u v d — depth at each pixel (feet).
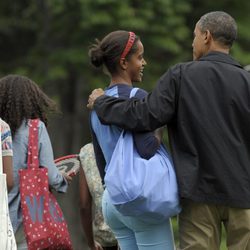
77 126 206.59
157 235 48.75
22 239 53.01
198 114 47.60
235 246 48.80
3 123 51.08
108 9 186.91
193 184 47.01
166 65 197.47
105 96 49.08
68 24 198.59
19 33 212.64
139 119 47.60
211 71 48.32
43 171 52.70
